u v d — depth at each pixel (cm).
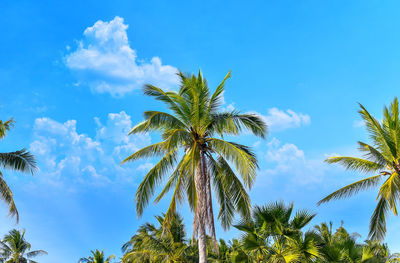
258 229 1534
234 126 1466
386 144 1722
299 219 1522
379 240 1816
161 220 2575
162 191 1584
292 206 1553
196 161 1453
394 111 1717
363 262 1688
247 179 1445
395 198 1719
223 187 1559
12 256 3656
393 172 1733
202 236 1372
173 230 2466
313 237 1445
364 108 1747
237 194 1534
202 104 1525
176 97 1538
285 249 1438
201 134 1550
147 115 1450
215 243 1416
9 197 1905
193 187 1441
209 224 1404
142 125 1551
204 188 1432
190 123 1563
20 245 3694
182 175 1435
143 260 2475
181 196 1405
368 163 1806
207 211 1411
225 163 1560
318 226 2798
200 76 1562
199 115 1519
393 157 1736
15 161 1883
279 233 1484
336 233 2792
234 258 1515
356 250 1703
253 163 1458
